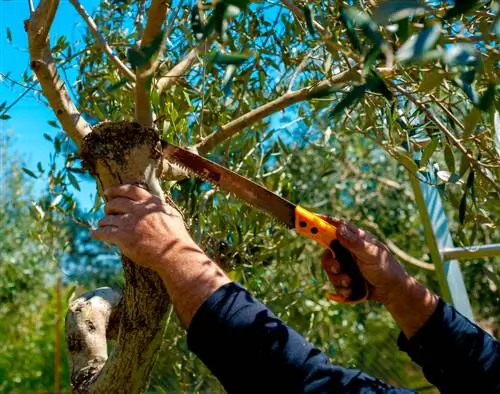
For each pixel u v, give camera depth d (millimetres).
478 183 1736
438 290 4934
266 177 2426
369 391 1048
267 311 1057
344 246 1309
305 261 3336
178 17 1903
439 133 1743
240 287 1075
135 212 1139
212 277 1075
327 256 1356
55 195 2250
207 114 2166
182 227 1146
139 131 1362
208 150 1714
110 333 1815
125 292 1455
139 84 1293
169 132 1646
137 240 1114
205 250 2014
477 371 1255
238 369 1026
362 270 1316
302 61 1988
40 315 9164
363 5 1287
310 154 3555
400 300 1301
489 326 4691
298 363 1031
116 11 2238
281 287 2664
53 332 9102
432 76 1000
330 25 1481
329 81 1629
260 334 1028
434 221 2438
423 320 1295
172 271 1090
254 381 1025
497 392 1244
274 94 2258
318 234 1341
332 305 3418
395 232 4805
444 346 1272
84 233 4258
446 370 1274
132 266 1408
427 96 1813
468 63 902
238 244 2041
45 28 1449
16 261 8180
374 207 4742
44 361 8914
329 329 3650
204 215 1978
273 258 2480
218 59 1010
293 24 1965
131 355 1465
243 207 2137
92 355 1686
